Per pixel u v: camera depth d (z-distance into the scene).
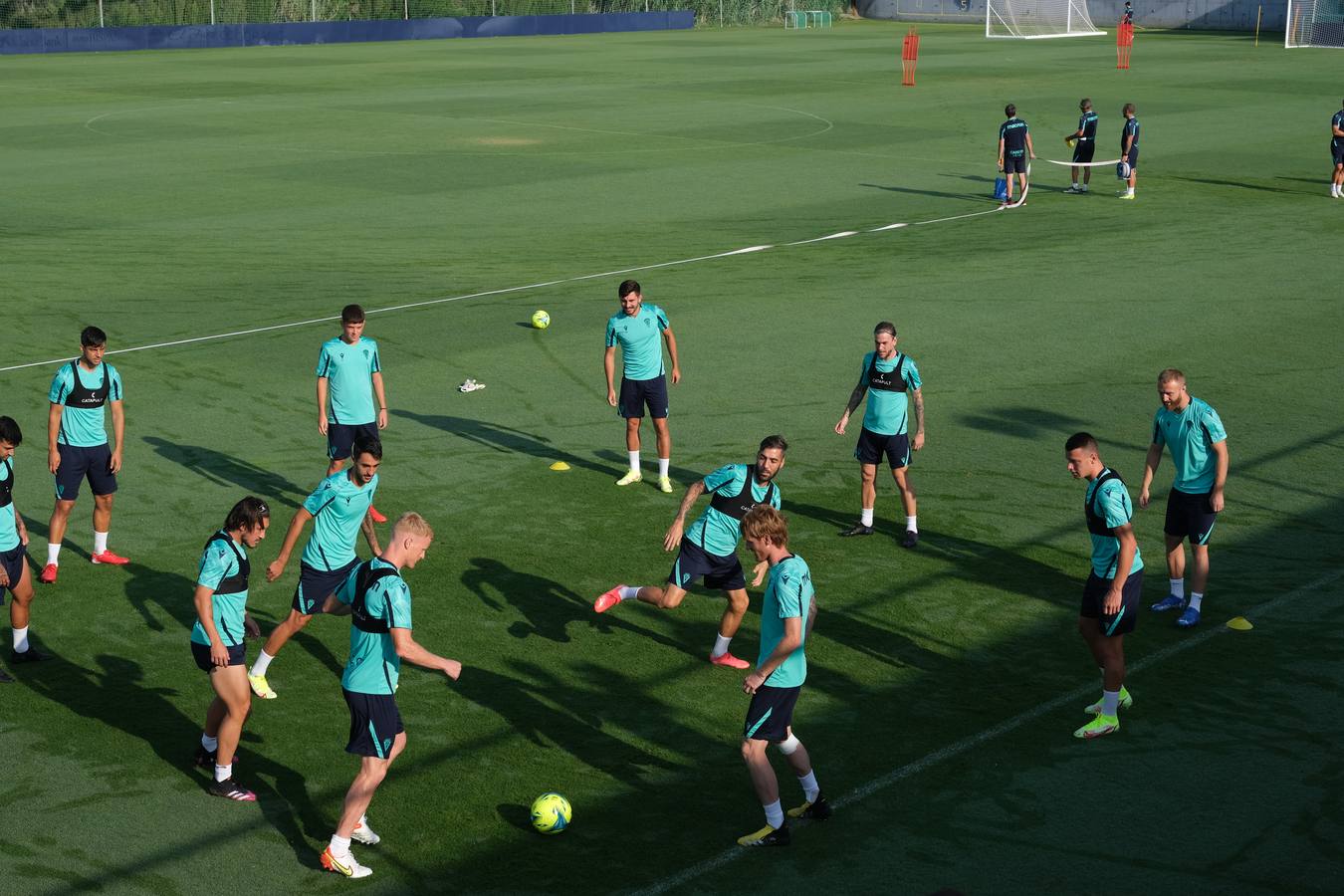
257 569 10.98
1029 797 7.71
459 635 9.77
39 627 9.89
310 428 14.53
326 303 19.97
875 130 39.75
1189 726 8.50
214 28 69.56
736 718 8.69
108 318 19.11
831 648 9.60
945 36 83.06
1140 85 52.75
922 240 24.78
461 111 43.97
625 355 12.54
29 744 8.27
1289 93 49.91
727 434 14.38
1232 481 12.92
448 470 13.26
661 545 11.52
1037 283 21.33
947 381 16.17
